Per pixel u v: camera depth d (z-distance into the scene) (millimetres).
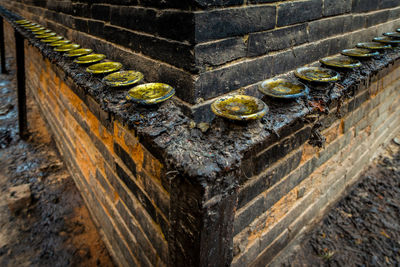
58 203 3572
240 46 1380
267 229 2021
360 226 2834
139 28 1530
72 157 3643
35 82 5637
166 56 1374
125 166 1804
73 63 2012
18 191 3619
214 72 1314
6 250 2959
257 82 1557
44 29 3438
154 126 1173
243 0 1295
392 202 3127
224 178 986
